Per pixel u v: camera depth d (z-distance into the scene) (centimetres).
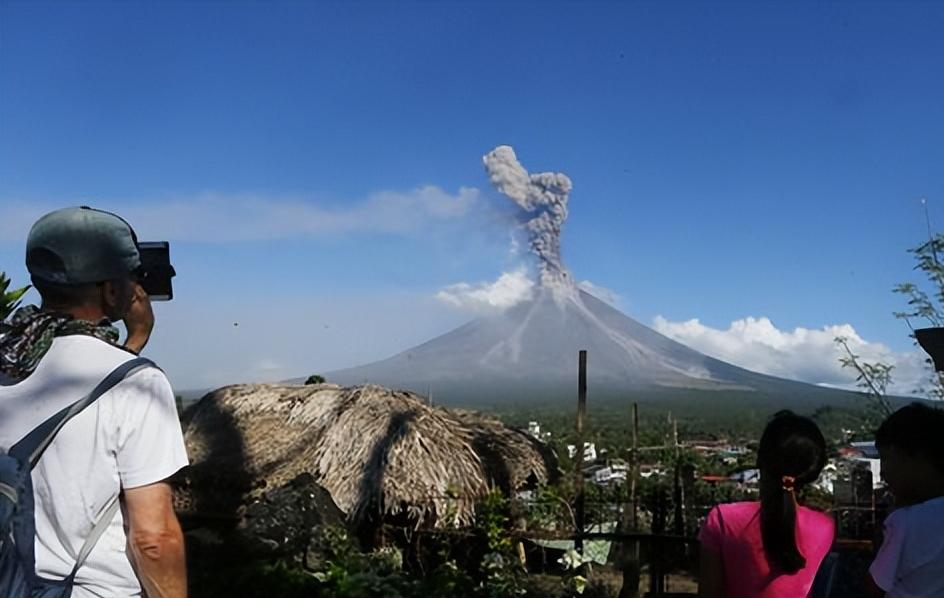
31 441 250
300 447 1173
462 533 977
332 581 596
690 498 1181
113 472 253
